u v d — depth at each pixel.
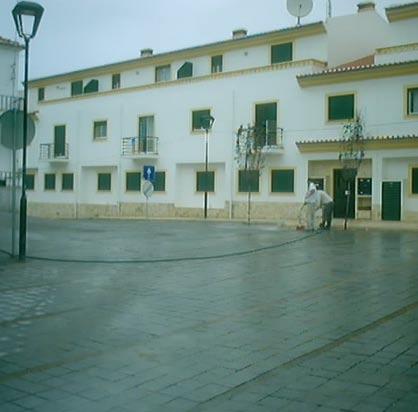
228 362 5.59
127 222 29.02
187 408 4.43
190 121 35.12
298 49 31.73
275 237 19.28
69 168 42.34
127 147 38.44
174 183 36.03
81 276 11.06
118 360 5.69
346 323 7.14
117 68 39.88
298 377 5.12
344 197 29.19
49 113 43.69
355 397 4.61
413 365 5.43
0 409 4.42
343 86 28.88
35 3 12.32
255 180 32.19
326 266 12.38
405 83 27.02
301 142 29.50
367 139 27.25
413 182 26.88
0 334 6.75
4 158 23.17
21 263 12.73
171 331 6.84
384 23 33.78
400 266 12.27
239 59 34.06
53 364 5.57
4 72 25.84
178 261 13.27
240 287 9.82
